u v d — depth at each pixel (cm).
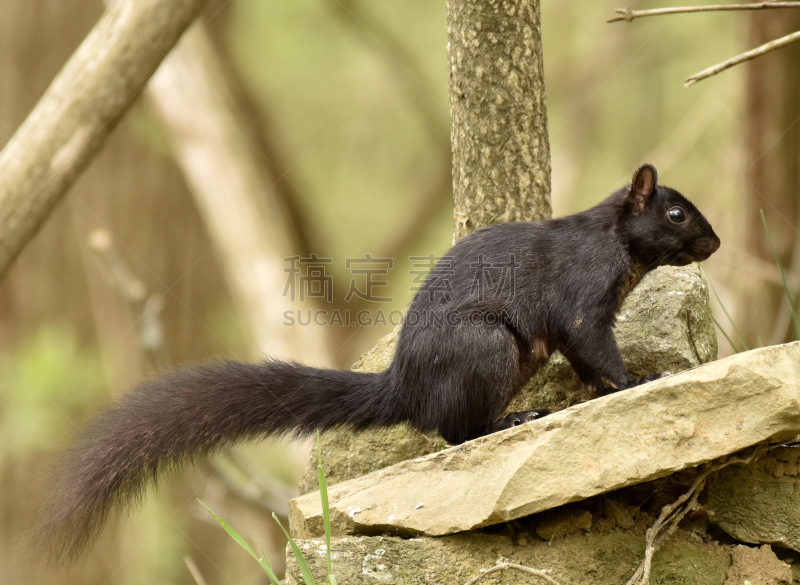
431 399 782
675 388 638
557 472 644
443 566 665
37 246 1825
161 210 1847
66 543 768
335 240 2150
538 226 836
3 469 1669
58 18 1817
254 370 828
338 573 656
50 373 1645
